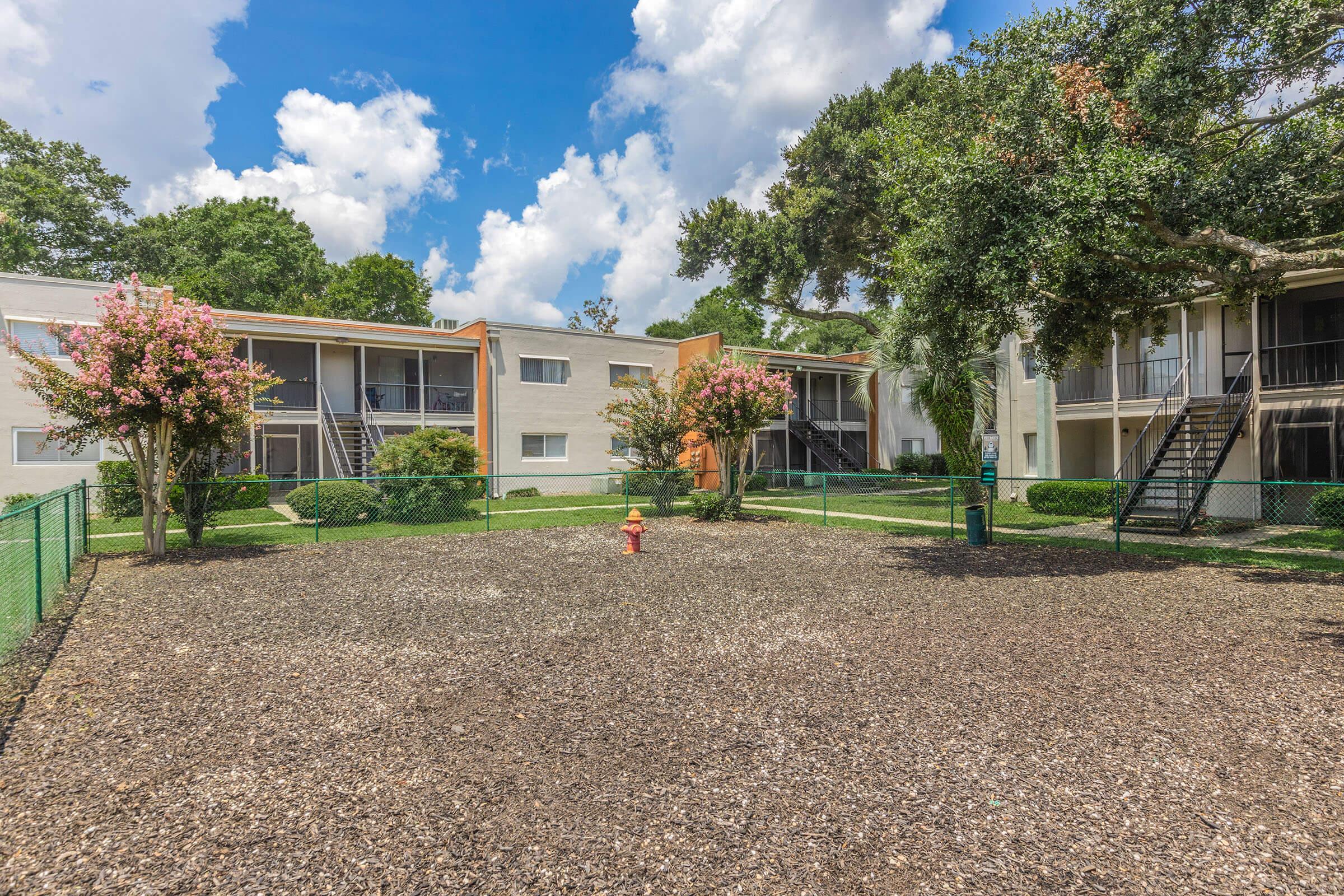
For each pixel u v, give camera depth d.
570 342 22.81
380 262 39.22
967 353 10.12
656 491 16.95
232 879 2.55
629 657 5.39
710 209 25.44
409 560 10.09
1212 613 6.70
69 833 2.87
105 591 7.88
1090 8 8.80
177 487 11.05
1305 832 2.86
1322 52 8.11
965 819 2.98
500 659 5.36
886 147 17.52
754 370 15.59
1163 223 8.38
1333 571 8.76
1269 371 14.11
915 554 10.66
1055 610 6.91
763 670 5.06
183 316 10.07
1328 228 9.44
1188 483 11.88
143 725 4.06
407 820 2.99
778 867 2.64
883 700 4.44
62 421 15.12
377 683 4.81
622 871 2.61
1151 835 2.85
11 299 14.73
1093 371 17.34
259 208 37.22
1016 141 8.10
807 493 23.27
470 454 16.22
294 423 18.67
